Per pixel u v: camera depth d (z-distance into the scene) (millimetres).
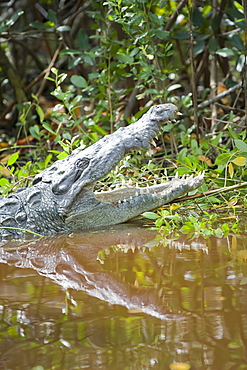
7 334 4188
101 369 3566
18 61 22922
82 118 11859
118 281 5551
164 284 5305
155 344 3889
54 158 14406
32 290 5398
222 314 4379
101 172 8469
